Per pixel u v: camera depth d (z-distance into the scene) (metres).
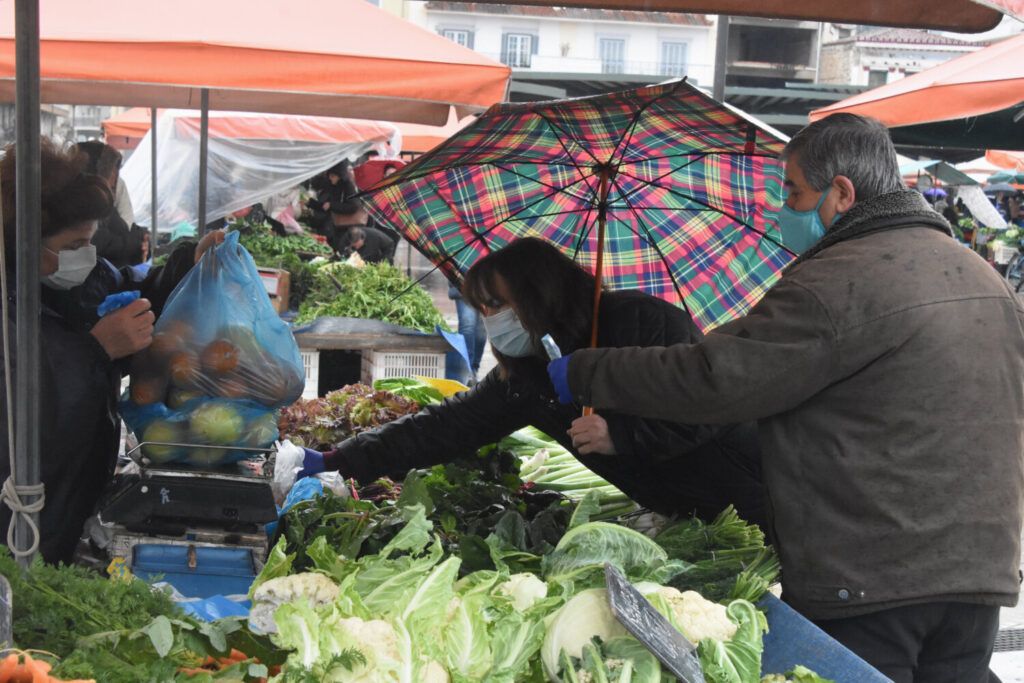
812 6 2.77
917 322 2.15
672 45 43.56
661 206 3.22
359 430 4.48
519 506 2.94
